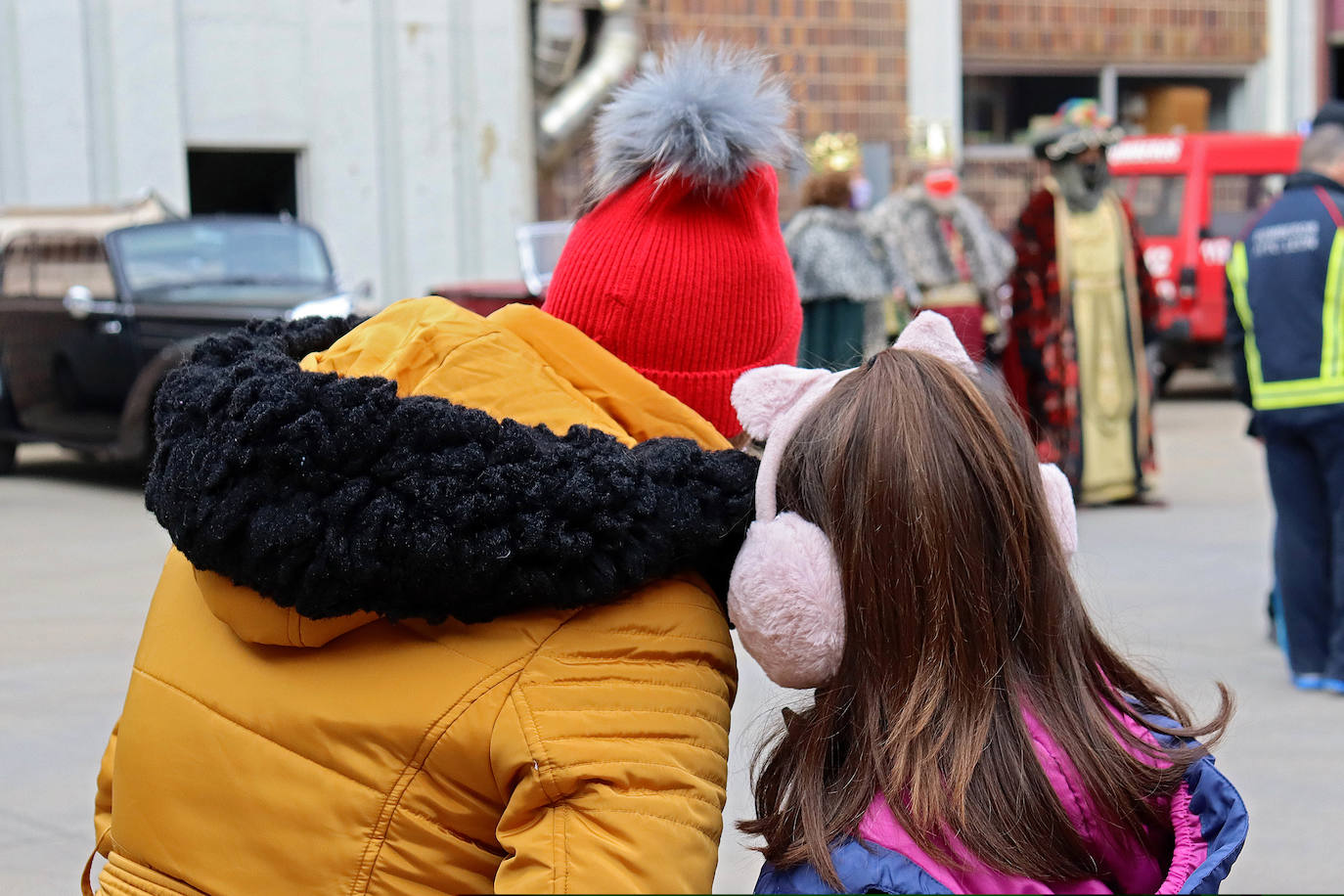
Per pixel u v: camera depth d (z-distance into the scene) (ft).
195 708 4.36
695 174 4.65
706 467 4.24
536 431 4.12
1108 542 23.54
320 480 3.82
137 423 29.37
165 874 4.38
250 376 4.01
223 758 4.26
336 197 43.52
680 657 4.17
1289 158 44.68
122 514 27.71
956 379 4.37
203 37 41.68
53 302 30.66
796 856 4.20
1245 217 44.62
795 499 4.38
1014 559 4.25
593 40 46.55
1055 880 4.18
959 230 28.58
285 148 43.09
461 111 44.80
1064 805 4.20
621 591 4.08
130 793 4.47
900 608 4.17
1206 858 4.19
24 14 39.19
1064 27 53.88
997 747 4.19
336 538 3.79
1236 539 23.77
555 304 4.91
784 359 5.06
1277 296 15.29
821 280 26.91
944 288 28.22
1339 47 58.80
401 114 44.06
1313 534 15.26
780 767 4.51
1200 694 14.84
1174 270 44.14
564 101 46.16
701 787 4.02
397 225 44.37
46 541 24.67
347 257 43.80
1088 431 26.78
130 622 18.58
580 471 3.96
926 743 4.12
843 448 4.27
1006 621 4.25
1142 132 55.83
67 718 14.29
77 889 9.96
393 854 4.05
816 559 4.21
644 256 4.70
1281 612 15.58
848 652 4.27
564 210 47.24
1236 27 56.39
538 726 3.94
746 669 13.76
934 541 4.15
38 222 32.86
